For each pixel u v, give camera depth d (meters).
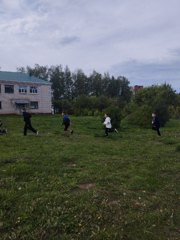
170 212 7.00
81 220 6.34
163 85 55.53
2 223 6.10
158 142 19.69
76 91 110.19
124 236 5.79
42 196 7.68
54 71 106.62
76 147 16.16
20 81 61.06
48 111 65.44
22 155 13.37
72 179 9.37
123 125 31.39
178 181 9.66
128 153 14.66
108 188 8.65
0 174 9.82
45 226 6.00
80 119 38.53
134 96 56.44
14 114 59.91
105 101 68.00
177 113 49.62
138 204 7.46
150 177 9.94
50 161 12.07
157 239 5.73
